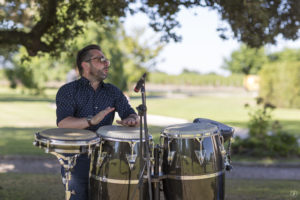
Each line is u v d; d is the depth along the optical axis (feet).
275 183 18.78
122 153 8.63
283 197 15.39
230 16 13.84
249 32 14.23
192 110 60.59
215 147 9.21
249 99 87.61
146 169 8.75
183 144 8.96
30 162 23.90
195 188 8.98
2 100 77.71
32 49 15.02
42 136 8.37
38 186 17.20
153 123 43.27
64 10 14.87
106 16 15.51
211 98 92.17
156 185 9.13
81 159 9.24
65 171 8.69
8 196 15.30
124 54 67.82
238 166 24.61
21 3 14.48
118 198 8.71
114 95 10.30
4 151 26.66
